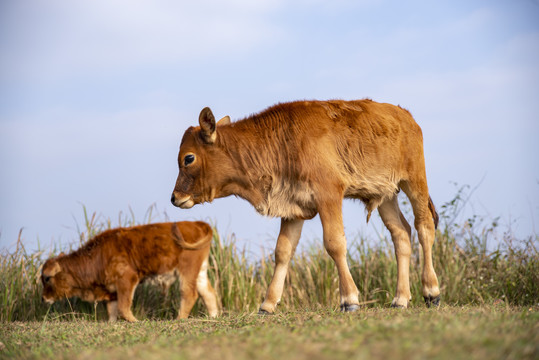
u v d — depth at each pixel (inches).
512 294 315.6
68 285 324.8
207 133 246.4
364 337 120.4
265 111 253.9
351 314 188.9
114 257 319.0
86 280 323.3
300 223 258.5
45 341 181.3
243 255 359.6
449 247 344.2
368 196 258.4
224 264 356.8
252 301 347.6
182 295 321.7
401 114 269.7
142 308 340.5
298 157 239.1
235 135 249.0
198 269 325.1
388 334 121.3
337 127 246.4
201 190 252.2
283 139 243.6
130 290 318.3
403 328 129.0
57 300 334.6
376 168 252.2
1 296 328.5
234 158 248.8
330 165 238.7
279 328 155.3
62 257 325.4
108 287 322.0
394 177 259.1
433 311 187.9
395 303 263.0
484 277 332.8
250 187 249.4
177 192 253.3
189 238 324.5
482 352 102.2
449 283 328.5
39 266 354.6
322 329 141.6
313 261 358.0
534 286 314.5
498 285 323.0
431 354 100.6
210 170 250.1
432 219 278.1
